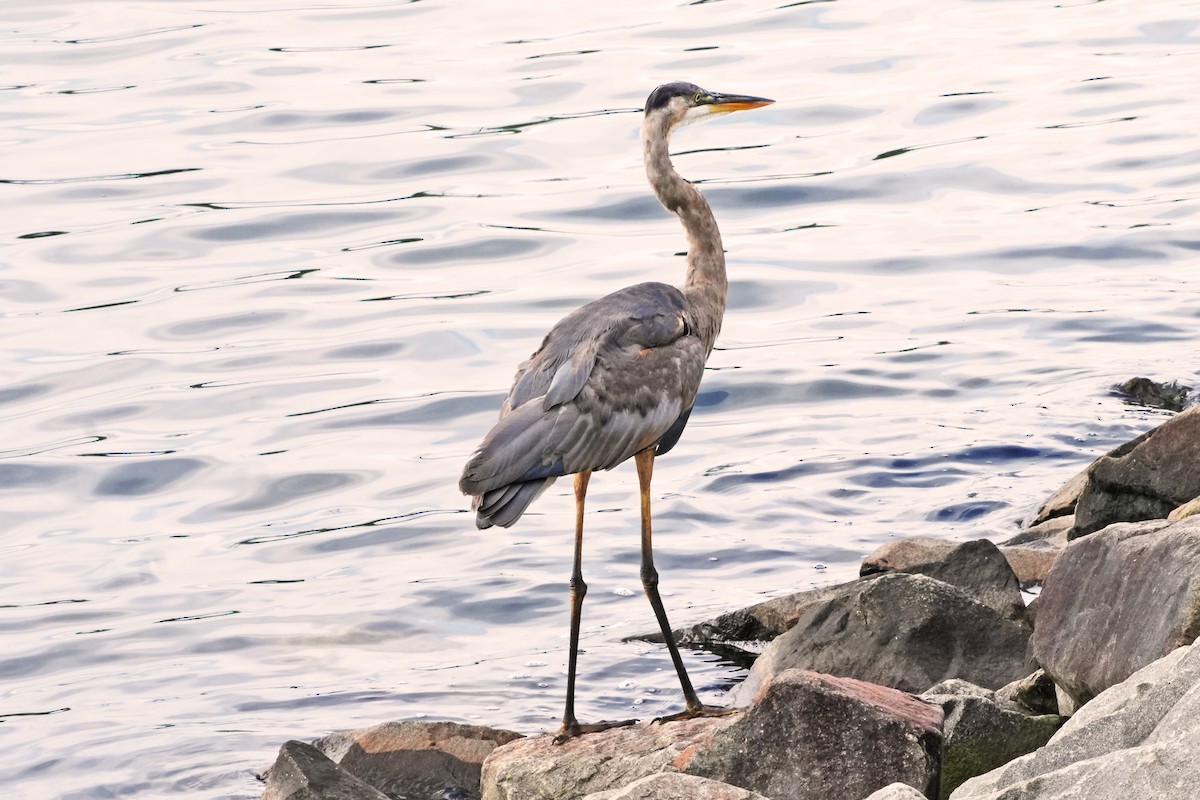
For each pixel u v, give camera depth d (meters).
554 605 13.32
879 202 23.95
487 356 19.14
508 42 33.34
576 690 11.77
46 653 12.84
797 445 16.28
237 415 17.70
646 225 23.44
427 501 15.46
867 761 8.00
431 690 11.91
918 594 10.65
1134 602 8.70
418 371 18.78
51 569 14.37
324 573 14.12
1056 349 18.39
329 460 16.45
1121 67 29.86
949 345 18.72
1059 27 32.91
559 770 9.05
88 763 11.10
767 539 14.23
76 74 31.77
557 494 15.69
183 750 11.20
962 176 24.70
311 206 24.69
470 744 10.34
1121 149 25.41
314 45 33.62
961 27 33.22
